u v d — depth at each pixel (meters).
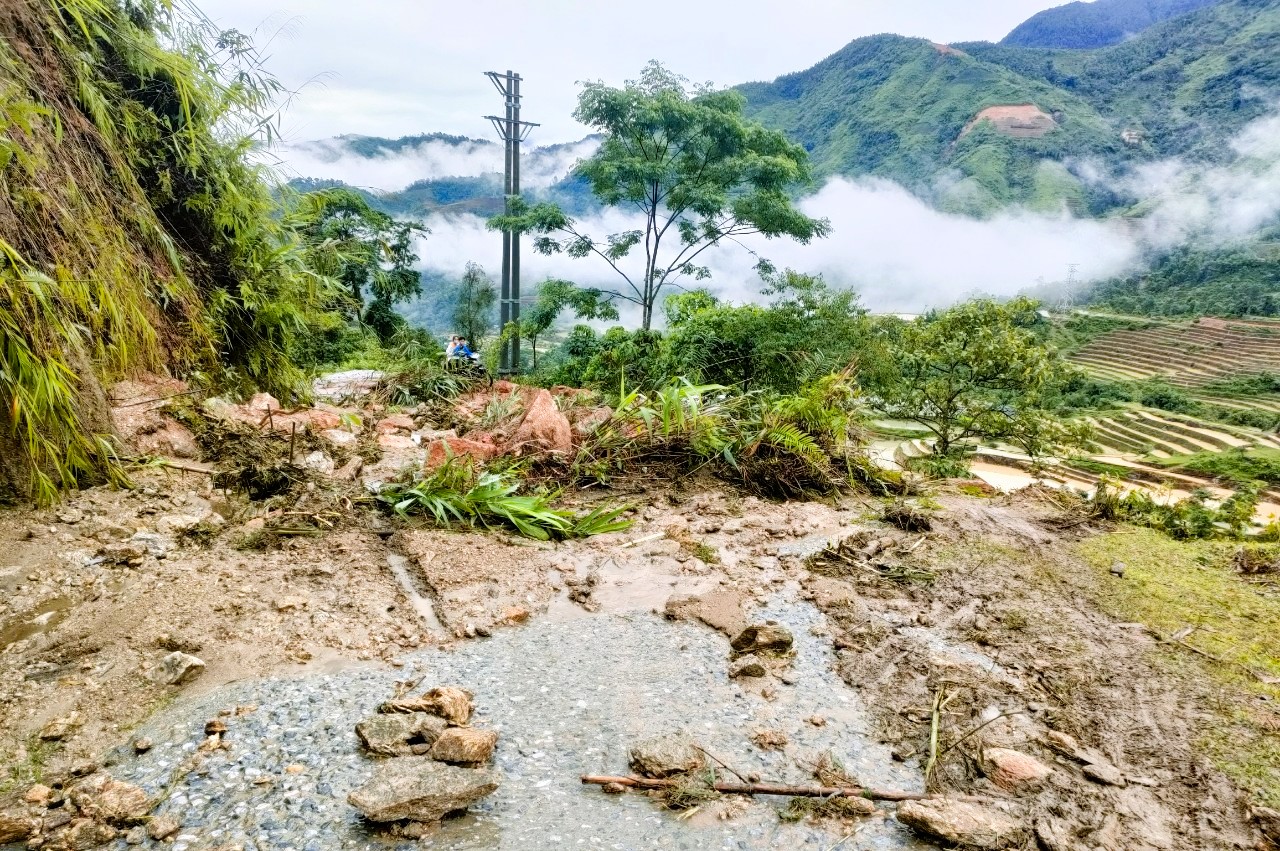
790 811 1.82
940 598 3.13
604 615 2.91
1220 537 4.12
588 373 14.31
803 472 4.82
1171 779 1.95
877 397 16.20
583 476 4.73
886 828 1.78
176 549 3.13
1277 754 2.04
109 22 4.87
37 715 2.06
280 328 6.00
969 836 1.70
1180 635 2.80
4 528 3.00
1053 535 4.04
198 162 5.15
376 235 25.23
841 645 2.69
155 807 1.74
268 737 2.01
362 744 1.97
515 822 1.74
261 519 3.55
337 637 2.59
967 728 2.18
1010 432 20.69
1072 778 1.95
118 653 2.37
